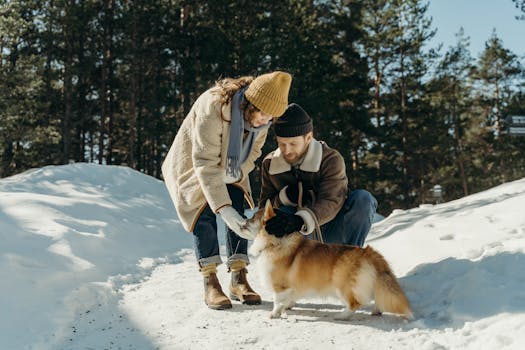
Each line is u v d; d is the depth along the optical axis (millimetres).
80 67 23812
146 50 24438
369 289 2828
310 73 21391
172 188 3502
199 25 23641
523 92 35844
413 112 29984
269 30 21344
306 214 3170
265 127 3344
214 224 3469
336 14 27219
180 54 25172
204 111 3254
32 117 22688
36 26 23125
